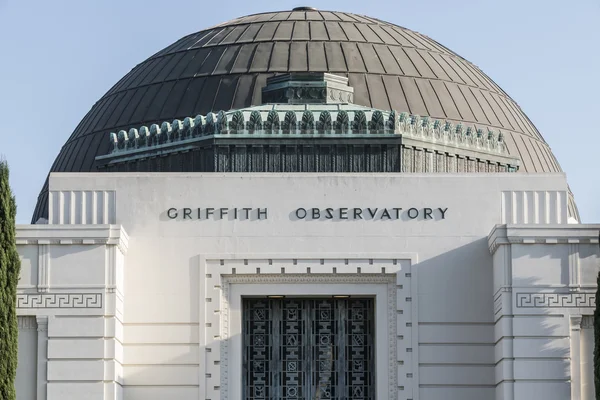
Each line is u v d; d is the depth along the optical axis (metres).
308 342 80.94
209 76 108.88
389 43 112.25
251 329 80.94
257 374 80.69
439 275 79.69
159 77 111.19
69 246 76.94
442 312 79.44
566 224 76.50
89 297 76.62
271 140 86.19
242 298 80.81
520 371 75.81
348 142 86.00
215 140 86.44
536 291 76.31
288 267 79.62
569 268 76.38
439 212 80.19
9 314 75.06
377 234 79.94
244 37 111.81
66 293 76.62
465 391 78.81
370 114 88.31
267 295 80.25
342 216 80.06
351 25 113.44
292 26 112.56
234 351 79.75
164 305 79.38
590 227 76.38
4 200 75.69
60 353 76.12
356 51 110.12
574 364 75.81
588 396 76.00
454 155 90.50
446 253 79.81
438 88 110.12
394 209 80.12
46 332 76.38
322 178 80.31
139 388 78.69
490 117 111.50
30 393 76.31
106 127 111.12
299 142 86.00
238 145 86.38
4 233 75.38
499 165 93.62
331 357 80.94
